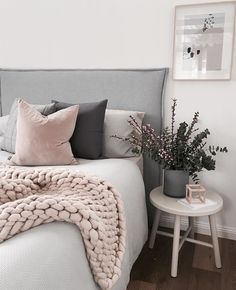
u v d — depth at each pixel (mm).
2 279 710
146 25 2133
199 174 2182
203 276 1777
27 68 2557
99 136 1969
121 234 1225
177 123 2184
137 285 1695
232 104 2031
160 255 1991
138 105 2193
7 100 2600
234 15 1915
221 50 1982
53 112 2002
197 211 1652
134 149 1927
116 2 2170
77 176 1215
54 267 839
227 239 2193
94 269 1012
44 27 2418
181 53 2076
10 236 881
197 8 1989
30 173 1221
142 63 2197
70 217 968
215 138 2113
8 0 2479
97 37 2275
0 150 2129
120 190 1468
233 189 2137
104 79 2254
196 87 2092
